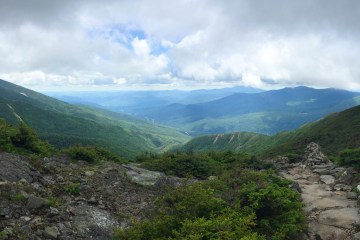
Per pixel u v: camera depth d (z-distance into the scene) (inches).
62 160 735.7
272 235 423.2
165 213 418.6
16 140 708.7
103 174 666.2
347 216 518.9
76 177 613.0
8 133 705.0
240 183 588.4
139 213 509.4
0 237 346.6
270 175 714.2
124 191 601.9
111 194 570.9
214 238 340.2
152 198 586.9
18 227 378.0
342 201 618.2
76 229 415.5
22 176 514.3
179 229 370.3
